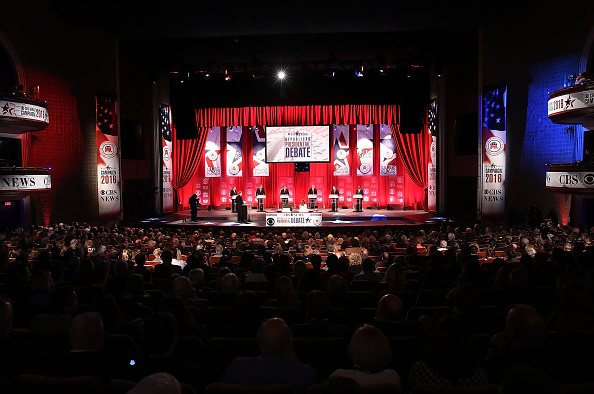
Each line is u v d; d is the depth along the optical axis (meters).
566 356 3.17
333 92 25.12
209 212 27.89
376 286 6.73
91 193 21.56
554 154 18.66
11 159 18.77
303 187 30.11
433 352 2.71
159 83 25.73
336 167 29.70
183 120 25.17
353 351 2.83
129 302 5.18
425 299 5.95
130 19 19.14
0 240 13.91
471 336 3.86
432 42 22.39
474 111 22.12
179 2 17.39
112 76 22.12
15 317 5.33
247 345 3.75
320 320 4.24
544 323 3.08
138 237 14.62
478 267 6.24
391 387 2.64
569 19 17.59
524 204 19.97
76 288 6.17
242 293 4.19
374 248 11.49
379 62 22.91
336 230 19.98
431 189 26.14
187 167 28.45
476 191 23.47
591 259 7.38
